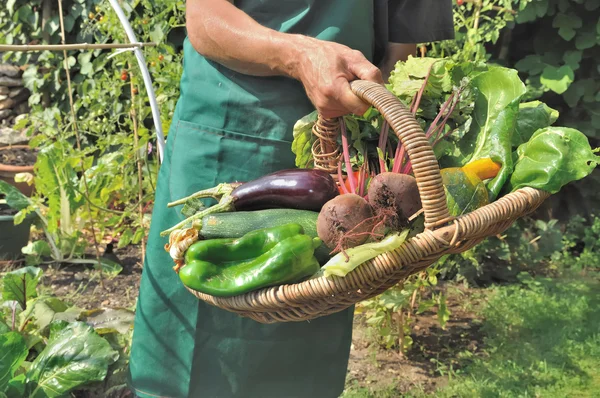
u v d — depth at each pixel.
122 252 4.26
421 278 3.16
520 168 1.46
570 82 4.06
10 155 4.79
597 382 2.89
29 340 2.66
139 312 1.90
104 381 2.55
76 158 3.85
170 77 3.87
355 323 3.45
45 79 5.16
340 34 1.67
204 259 1.36
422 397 2.79
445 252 1.30
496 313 3.55
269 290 1.29
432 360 3.09
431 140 1.59
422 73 1.63
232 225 1.40
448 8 1.96
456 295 3.84
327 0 1.67
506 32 4.36
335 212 1.31
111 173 3.93
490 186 1.50
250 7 1.68
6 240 3.90
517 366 3.01
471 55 3.59
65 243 3.96
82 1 4.99
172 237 1.43
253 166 1.73
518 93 1.56
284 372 1.90
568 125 4.36
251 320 1.83
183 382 1.88
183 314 1.84
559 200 4.52
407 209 1.30
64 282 3.79
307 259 1.31
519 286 3.93
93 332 2.44
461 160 1.61
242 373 1.87
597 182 4.36
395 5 1.87
